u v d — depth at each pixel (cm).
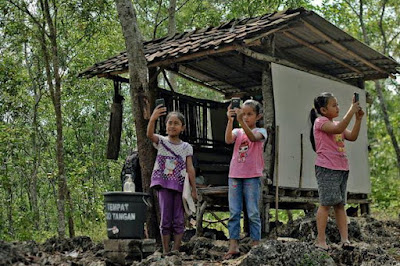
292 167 882
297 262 495
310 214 820
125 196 534
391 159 2231
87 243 612
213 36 824
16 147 1138
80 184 1230
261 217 814
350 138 591
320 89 970
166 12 1756
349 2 1895
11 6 951
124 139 1800
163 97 927
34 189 1361
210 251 626
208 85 1133
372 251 564
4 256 456
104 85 1561
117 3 725
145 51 884
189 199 591
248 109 597
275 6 1423
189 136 999
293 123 888
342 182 586
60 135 891
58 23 1046
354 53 956
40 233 1195
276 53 955
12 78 1151
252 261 491
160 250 656
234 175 597
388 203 1605
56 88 897
